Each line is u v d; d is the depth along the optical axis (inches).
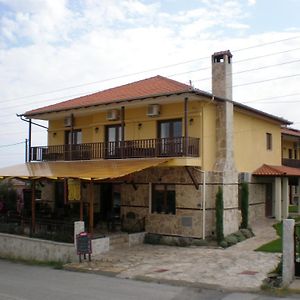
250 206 1199.6
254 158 1231.5
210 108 1023.0
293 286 579.8
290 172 1269.7
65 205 1221.1
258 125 1261.1
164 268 732.0
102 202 1172.5
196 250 895.7
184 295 566.3
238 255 820.6
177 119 1031.0
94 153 1142.3
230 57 1054.4
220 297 554.6
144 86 1136.8
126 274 708.7
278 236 1011.3
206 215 978.7
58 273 757.9
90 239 839.7
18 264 916.6
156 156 991.6
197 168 982.4
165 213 1024.2
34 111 1246.3
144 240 1013.2
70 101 1273.4
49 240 941.8
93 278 695.7
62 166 1103.6
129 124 1120.8
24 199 1346.0
